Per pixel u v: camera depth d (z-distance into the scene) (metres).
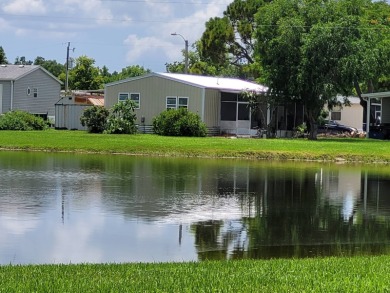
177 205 18.03
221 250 12.81
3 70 64.44
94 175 24.73
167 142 38.38
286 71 48.50
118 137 42.22
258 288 8.23
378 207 18.66
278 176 26.19
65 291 8.01
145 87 50.75
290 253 12.67
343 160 34.84
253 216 16.70
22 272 9.40
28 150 36.19
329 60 46.78
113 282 8.57
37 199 18.42
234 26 79.75
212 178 24.77
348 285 8.38
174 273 9.29
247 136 49.66
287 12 49.97
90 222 15.28
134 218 15.93
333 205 18.89
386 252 12.88
